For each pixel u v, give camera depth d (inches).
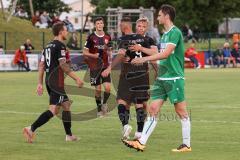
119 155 980.6
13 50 3973.9
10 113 1561.3
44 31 4645.7
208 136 1171.9
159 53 978.7
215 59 4254.4
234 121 1387.8
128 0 6476.4
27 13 6461.6
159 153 998.4
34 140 1131.3
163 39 978.7
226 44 4279.0
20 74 3385.8
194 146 1062.4
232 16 6678.2
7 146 1065.5
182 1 6343.5
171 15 973.2
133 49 1063.0
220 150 1023.6
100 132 1238.3
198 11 6456.7
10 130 1257.4
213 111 1587.1
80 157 964.6
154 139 1139.3
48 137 1168.2
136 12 5029.5
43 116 1094.4
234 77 3078.2
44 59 1095.6
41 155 981.2
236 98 1950.1
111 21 5078.7
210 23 6589.6
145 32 1165.7
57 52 1078.4
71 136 1131.9
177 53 979.3
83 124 1357.0
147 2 6437.0
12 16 4904.0
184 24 6171.3
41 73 1104.8
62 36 1089.4
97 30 1453.0
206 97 1988.2
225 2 6545.3
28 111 1604.3
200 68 4111.7
